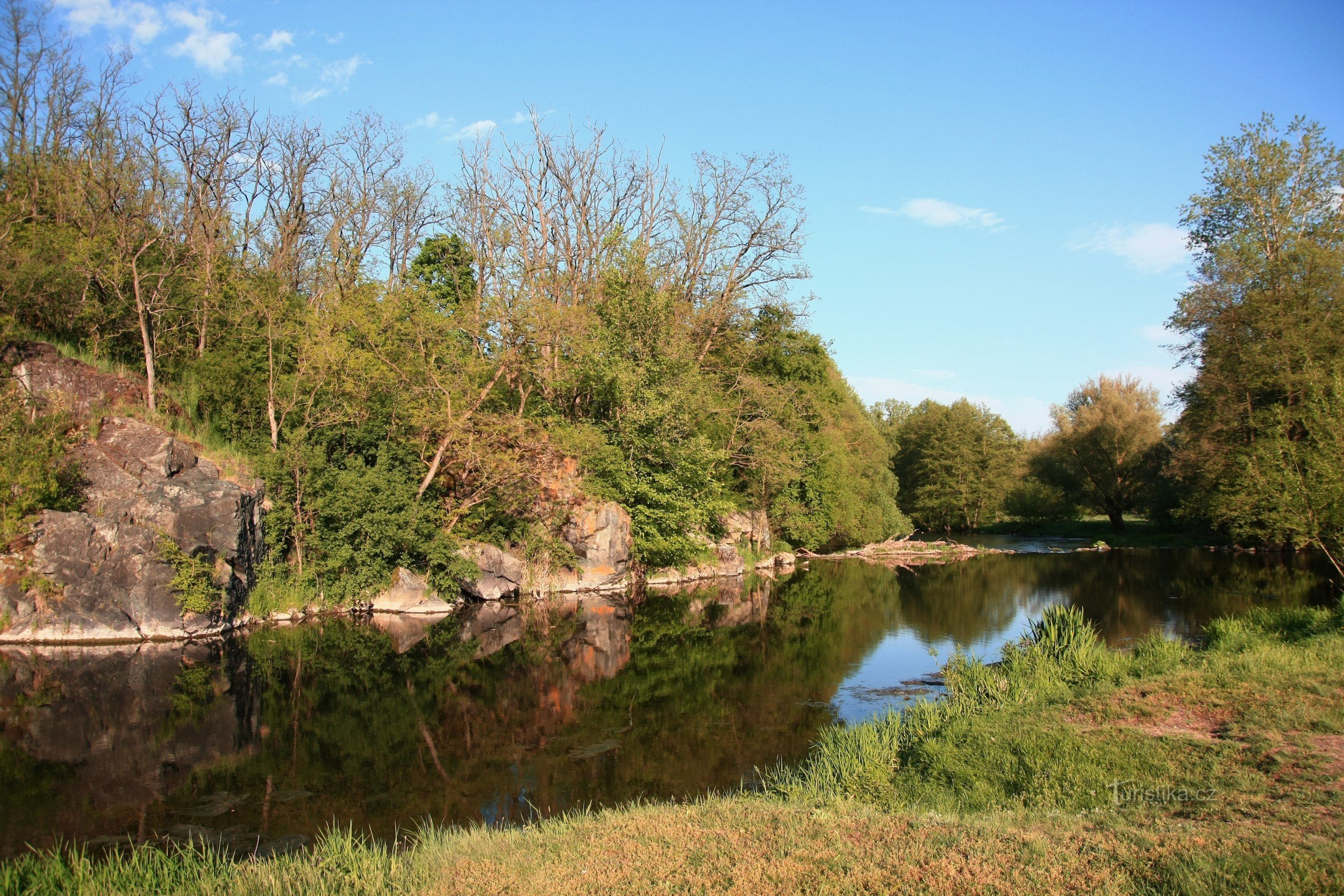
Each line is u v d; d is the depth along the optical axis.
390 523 24.98
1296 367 30.81
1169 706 11.22
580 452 31.14
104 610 19.97
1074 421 62.84
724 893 6.43
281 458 24.17
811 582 36.09
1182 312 35.50
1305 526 21.95
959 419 67.62
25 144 29.75
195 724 14.54
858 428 52.69
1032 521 68.88
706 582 36.38
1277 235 33.34
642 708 15.98
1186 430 37.00
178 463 22.02
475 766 12.69
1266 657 13.15
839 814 8.65
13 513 19.34
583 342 32.34
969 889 6.14
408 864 7.94
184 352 27.98
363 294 29.62
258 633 22.05
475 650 21.22
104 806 10.85
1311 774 8.34
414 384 27.70
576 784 11.88
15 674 17.17
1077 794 8.63
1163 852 6.57
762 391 38.84
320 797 11.34
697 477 35.03
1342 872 5.93
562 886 6.81
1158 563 40.38
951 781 9.88
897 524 54.44
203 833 10.02
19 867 8.34
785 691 17.12
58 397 21.36
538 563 30.78
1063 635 15.13
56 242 25.27
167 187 29.61
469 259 38.56
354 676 18.23
